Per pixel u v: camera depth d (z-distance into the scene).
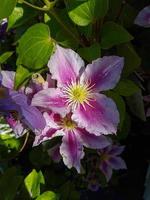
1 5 0.27
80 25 0.29
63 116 0.28
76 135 0.30
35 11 0.31
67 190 0.37
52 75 0.28
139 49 0.35
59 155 0.35
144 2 0.34
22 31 0.33
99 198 0.41
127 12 0.33
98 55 0.30
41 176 0.34
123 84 0.31
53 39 0.30
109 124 0.28
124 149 0.41
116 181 0.41
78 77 0.29
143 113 0.33
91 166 0.39
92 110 0.29
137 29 0.35
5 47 0.37
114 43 0.30
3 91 0.29
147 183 0.39
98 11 0.28
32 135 0.37
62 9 0.31
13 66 0.36
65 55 0.28
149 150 0.41
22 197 0.34
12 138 0.36
